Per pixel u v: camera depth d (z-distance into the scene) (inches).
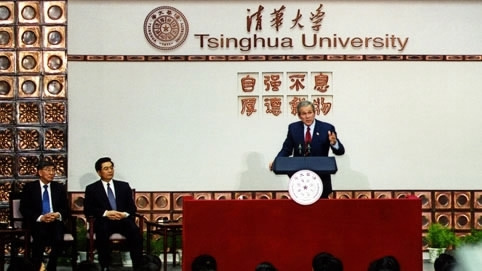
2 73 384.2
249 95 381.4
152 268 310.8
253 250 277.3
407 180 382.9
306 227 277.0
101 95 380.5
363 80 382.3
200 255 277.1
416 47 383.2
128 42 380.5
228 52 381.4
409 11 382.9
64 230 342.0
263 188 380.5
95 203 342.3
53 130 382.9
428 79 383.2
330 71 382.0
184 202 278.1
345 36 382.3
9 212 362.9
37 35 384.2
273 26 382.0
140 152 380.2
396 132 382.6
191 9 381.1
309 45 381.7
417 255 276.5
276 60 381.4
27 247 332.2
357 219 276.8
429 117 383.2
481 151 384.8
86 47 381.4
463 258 302.0
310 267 276.7
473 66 384.2
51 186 346.9
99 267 358.9
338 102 381.4
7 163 383.9
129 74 380.5
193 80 381.4
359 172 381.7
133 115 380.5
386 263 271.0
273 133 381.4
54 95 382.9
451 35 384.2
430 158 383.2
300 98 381.7
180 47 381.1
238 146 380.8
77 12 381.4
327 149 327.9
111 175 346.3
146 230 378.6
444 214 385.4
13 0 384.8
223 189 381.1
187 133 380.8
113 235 336.2
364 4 382.3
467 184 384.5
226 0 381.1
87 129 380.8
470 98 384.2
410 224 276.7
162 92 380.5
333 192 380.5
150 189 380.8
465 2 383.9
